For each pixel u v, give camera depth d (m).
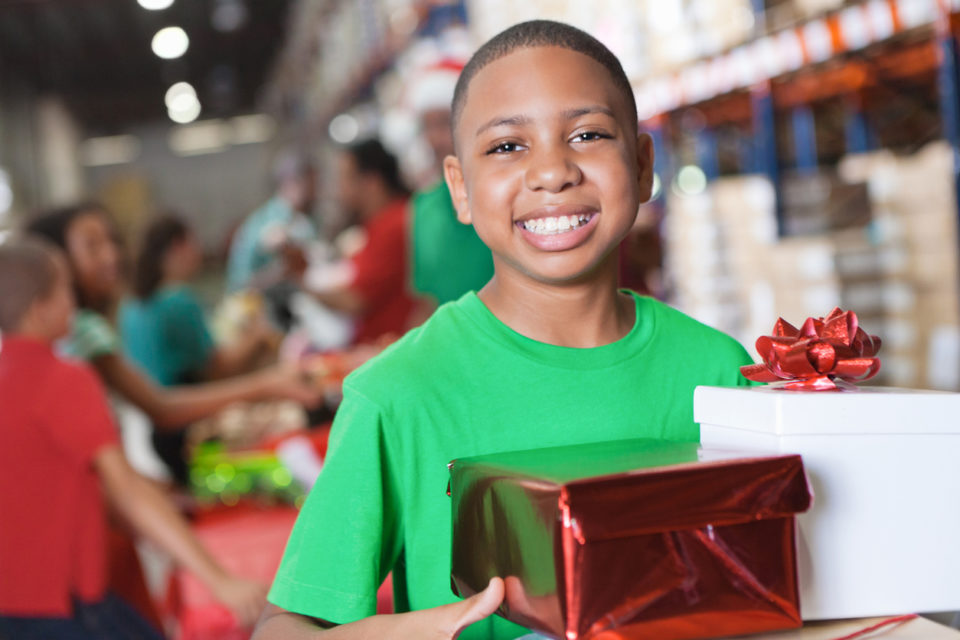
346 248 5.63
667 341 1.06
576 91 0.94
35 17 15.55
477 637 0.96
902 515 0.84
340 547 0.93
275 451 2.73
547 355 1.00
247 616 1.89
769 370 0.93
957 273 2.48
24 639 1.95
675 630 0.70
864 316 2.69
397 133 6.57
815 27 2.55
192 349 3.79
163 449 2.96
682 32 3.17
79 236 2.72
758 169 3.26
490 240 0.98
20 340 1.98
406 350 1.00
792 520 0.75
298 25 13.09
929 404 0.84
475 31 5.27
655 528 0.70
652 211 3.74
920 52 2.58
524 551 0.74
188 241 3.82
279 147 20.66
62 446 1.94
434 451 0.96
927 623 0.82
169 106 23.55
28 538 1.94
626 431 1.01
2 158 15.66
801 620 0.76
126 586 2.20
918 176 2.61
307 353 3.77
